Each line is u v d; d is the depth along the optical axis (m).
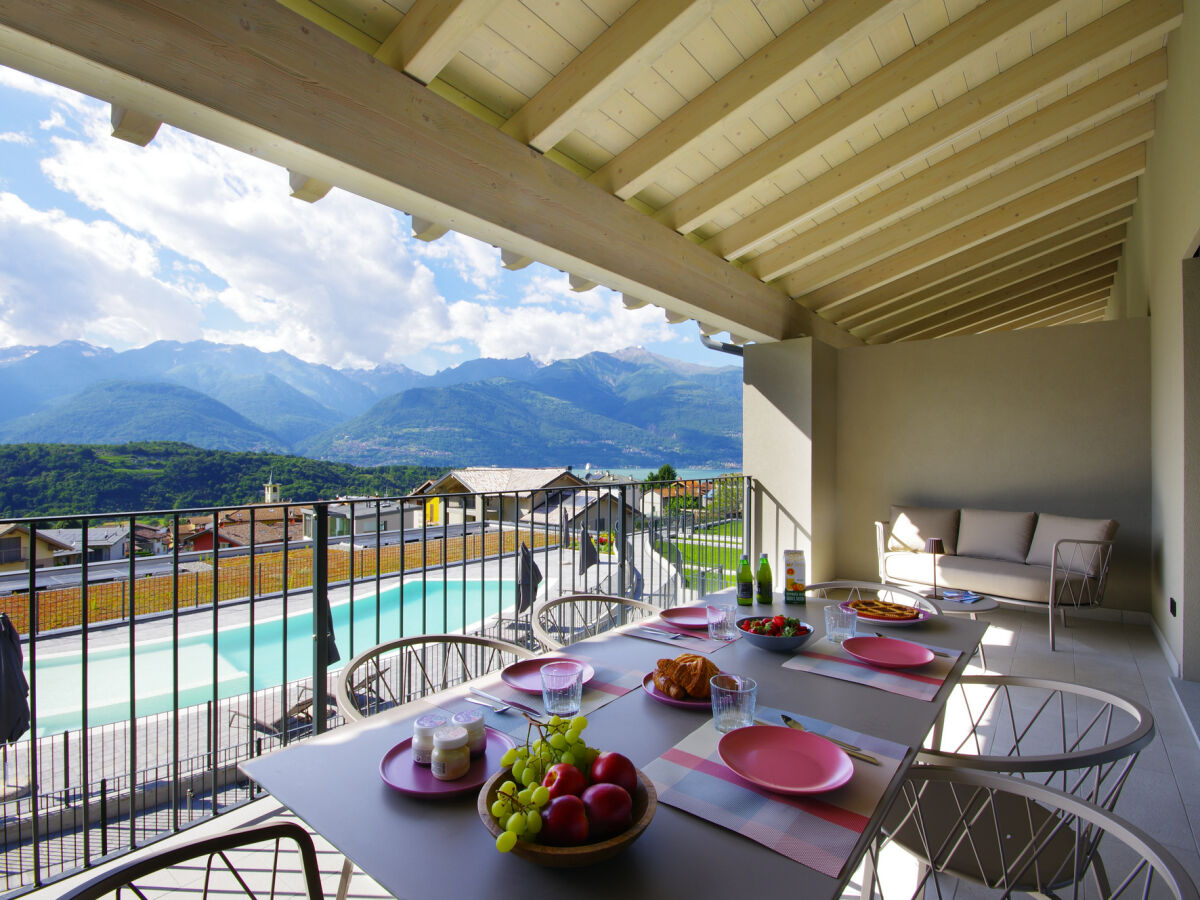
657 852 0.83
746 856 0.82
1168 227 3.73
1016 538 4.75
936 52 3.08
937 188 4.20
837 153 3.89
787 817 0.90
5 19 1.53
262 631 8.76
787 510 5.57
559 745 0.92
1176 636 3.57
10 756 4.97
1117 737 2.68
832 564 5.86
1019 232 5.27
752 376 5.77
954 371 5.45
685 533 5.40
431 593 9.50
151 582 9.42
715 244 4.60
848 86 3.35
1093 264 6.45
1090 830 1.18
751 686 1.18
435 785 0.99
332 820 0.91
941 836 1.37
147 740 5.42
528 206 3.04
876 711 1.30
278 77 2.07
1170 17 3.06
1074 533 4.43
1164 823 2.08
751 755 1.08
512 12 2.54
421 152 2.53
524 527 11.13
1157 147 4.00
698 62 3.00
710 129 3.15
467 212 2.72
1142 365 4.71
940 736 1.81
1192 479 3.36
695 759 1.07
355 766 1.07
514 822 0.79
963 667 1.61
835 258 5.18
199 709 6.46
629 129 3.34
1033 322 8.98
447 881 0.77
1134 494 4.72
